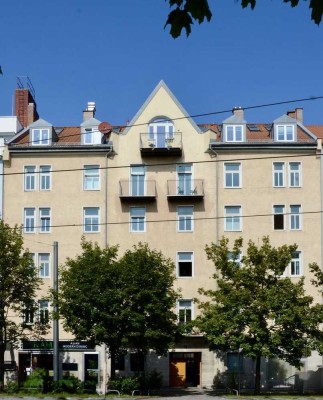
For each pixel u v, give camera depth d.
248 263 45.47
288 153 54.44
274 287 43.94
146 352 46.03
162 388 51.16
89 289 43.94
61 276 46.41
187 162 54.09
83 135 55.78
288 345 43.50
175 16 7.40
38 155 54.78
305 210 53.88
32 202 54.25
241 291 43.91
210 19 7.37
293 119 55.47
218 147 54.34
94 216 54.19
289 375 51.69
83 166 54.66
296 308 43.22
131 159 54.62
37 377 43.75
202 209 53.91
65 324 44.66
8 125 58.97
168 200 54.03
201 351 52.16
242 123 55.41
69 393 42.38
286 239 53.41
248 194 54.03
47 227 54.00
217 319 44.06
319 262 53.16
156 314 44.28
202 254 53.44
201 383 51.72
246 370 51.84
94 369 51.75
